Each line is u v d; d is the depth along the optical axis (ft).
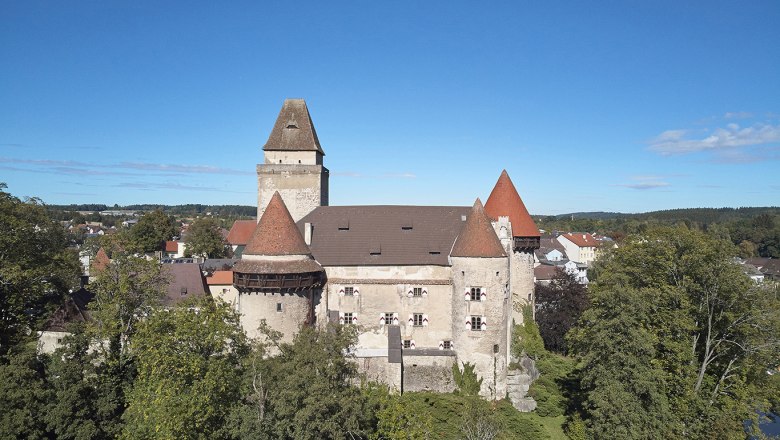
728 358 147.43
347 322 170.60
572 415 154.51
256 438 101.55
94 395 114.52
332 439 99.71
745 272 145.18
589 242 524.52
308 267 159.74
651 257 153.58
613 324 128.98
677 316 139.74
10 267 140.46
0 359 132.26
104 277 134.00
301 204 201.87
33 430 105.09
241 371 117.29
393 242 177.37
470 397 150.71
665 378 136.26
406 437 112.98
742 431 133.69
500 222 177.27
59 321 173.47
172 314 113.29
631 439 118.11
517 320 186.29
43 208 167.22
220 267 306.14
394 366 155.43
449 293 171.42
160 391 100.12
